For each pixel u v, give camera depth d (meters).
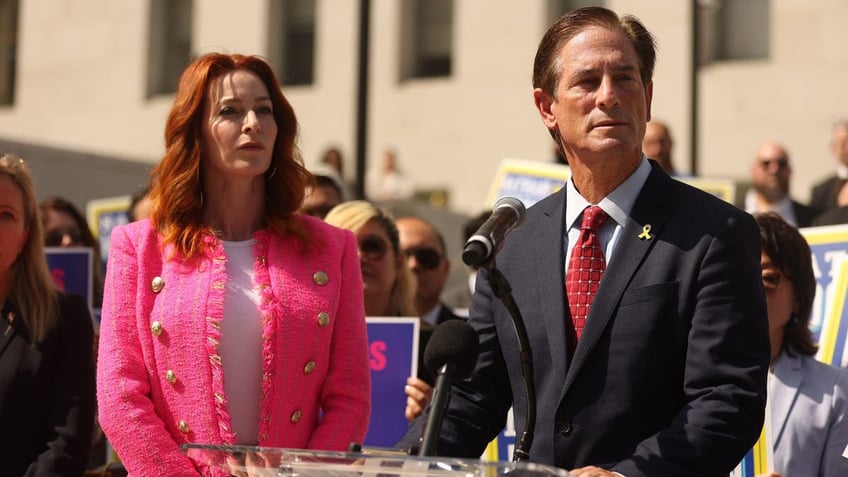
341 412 6.84
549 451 6.18
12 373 7.68
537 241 6.52
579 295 6.34
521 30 34.09
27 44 40.38
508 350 6.45
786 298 8.06
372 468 5.07
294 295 6.82
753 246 6.15
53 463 7.46
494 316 6.55
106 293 6.84
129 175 19.28
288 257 6.96
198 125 7.05
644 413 6.08
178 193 6.94
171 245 6.86
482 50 34.56
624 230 6.28
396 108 35.47
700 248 6.09
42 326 7.80
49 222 12.10
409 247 11.19
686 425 5.84
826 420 7.86
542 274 6.42
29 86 40.28
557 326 6.28
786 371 8.02
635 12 31.72
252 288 6.82
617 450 6.08
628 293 6.15
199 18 37.69
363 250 9.88
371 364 9.23
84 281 10.59
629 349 6.09
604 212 6.38
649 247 6.20
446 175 34.78
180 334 6.64
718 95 31.67
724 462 5.79
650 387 6.08
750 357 5.94
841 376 7.99
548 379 6.27
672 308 6.08
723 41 32.25
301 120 36.16
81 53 39.62
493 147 34.28
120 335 6.71
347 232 7.25
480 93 34.50
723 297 6.00
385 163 30.97
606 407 6.09
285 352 6.71
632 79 6.29
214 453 5.39
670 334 6.08
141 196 12.41
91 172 18.88
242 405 6.66
